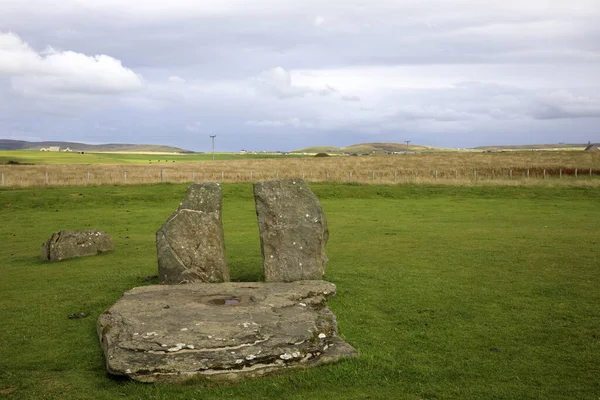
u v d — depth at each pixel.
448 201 44.12
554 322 12.66
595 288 15.68
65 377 9.98
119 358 9.73
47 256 22.45
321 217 16.98
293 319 11.48
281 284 15.01
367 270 18.53
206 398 8.90
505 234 26.61
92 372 10.22
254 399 8.89
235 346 10.11
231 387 9.28
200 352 9.89
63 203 41.81
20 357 11.00
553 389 9.15
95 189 47.94
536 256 20.61
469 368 10.12
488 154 107.56
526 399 8.79
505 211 37.28
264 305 12.55
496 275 17.53
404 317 13.19
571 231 27.48
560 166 74.25
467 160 92.25
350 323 12.65
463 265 19.27
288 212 16.77
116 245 25.78
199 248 16.19
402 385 9.42
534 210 37.75
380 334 11.99
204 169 84.69
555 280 16.70
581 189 49.41
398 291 15.57
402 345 11.34
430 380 9.62
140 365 9.52
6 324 13.13
